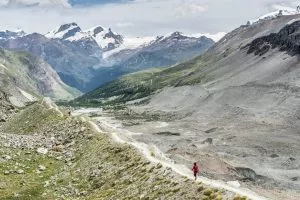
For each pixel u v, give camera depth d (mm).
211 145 169000
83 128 90750
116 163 64875
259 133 196875
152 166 56531
